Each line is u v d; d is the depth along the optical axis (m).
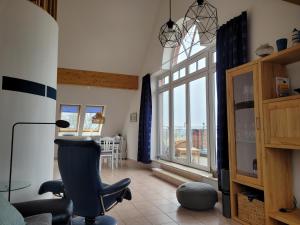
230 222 2.99
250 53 3.33
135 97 8.02
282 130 2.36
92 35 6.46
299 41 2.37
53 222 2.01
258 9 3.22
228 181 3.18
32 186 3.30
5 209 1.50
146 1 6.20
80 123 8.82
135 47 7.01
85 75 7.12
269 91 2.63
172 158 6.07
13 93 3.10
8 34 3.08
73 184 2.35
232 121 3.07
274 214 2.44
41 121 3.48
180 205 3.66
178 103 5.89
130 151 8.30
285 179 2.62
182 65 5.73
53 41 3.82
